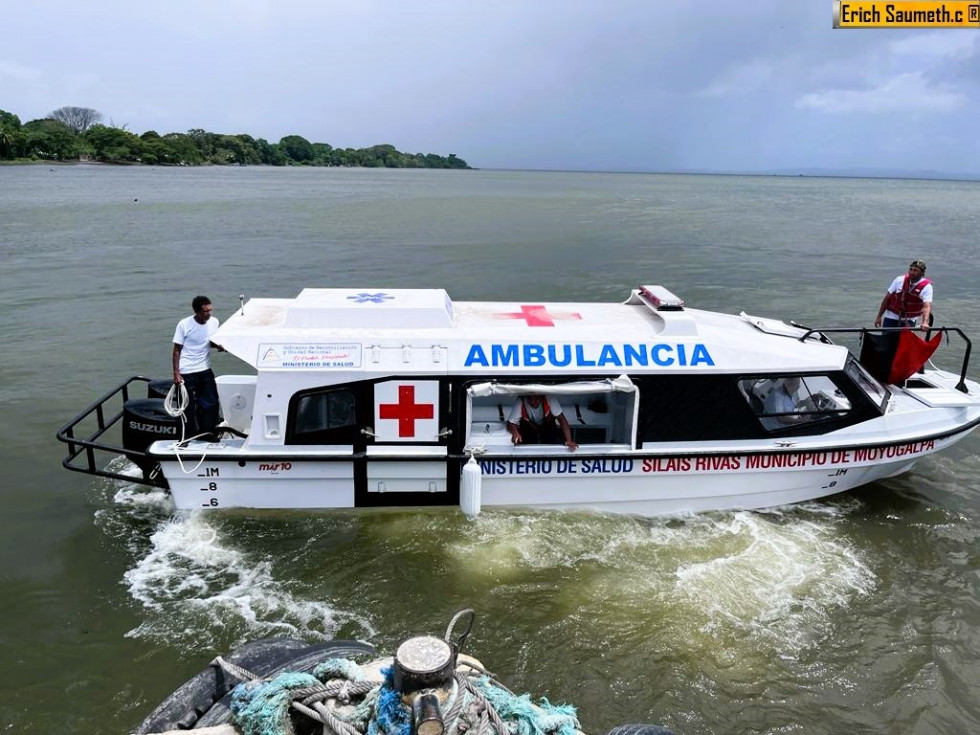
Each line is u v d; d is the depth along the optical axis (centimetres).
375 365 779
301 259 2777
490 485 820
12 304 1916
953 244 3594
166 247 3006
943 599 720
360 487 812
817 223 4909
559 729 335
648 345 809
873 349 930
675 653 636
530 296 2147
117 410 1212
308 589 718
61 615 680
